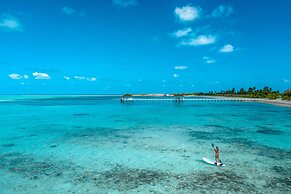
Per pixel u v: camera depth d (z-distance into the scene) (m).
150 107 78.44
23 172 16.56
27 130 33.25
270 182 14.84
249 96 140.00
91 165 17.98
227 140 26.31
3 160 19.23
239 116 49.88
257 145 24.05
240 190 13.73
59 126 36.75
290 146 23.64
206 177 15.64
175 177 15.65
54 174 16.20
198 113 56.69
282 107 75.38
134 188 14.05
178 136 28.47
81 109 70.06
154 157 19.91
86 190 13.83
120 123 39.72
